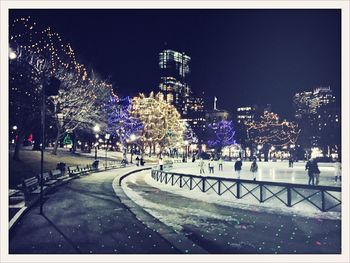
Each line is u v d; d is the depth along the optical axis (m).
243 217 11.38
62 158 41.41
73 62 44.84
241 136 93.38
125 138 60.53
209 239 8.84
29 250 7.92
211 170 34.44
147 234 9.23
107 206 13.45
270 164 55.16
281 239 8.88
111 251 7.84
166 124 65.12
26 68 32.72
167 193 17.36
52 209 12.66
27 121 31.81
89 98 49.22
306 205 13.09
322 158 69.44
